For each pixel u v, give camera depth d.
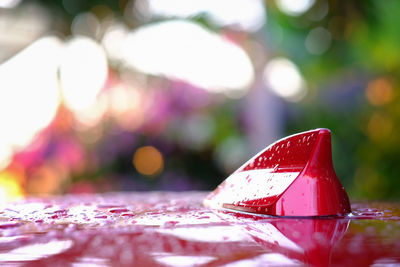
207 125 3.91
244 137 4.02
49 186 3.49
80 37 3.81
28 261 0.29
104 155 3.71
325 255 0.29
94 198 0.99
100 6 3.71
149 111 3.77
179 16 3.96
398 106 2.92
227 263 0.27
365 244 0.33
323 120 4.01
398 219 0.50
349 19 3.15
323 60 3.68
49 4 3.56
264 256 0.29
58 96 3.76
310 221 0.49
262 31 3.92
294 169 0.56
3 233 0.41
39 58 3.78
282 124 4.16
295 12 3.54
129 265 0.27
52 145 3.62
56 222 0.50
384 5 2.88
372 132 3.10
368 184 2.88
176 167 3.86
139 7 3.83
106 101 3.83
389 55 3.11
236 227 0.44
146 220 0.50
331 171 0.56
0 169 3.46
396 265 0.26
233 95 4.17
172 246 0.33
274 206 0.54
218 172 3.92
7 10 3.51
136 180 3.73
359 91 3.87
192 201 0.84
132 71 3.98
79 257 0.30
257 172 0.64
